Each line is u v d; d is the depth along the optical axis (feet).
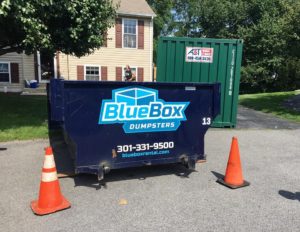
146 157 17.72
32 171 18.85
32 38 29.91
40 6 30.04
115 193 15.98
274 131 31.73
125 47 70.85
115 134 16.80
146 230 12.53
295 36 48.73
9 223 12.87
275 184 17.61
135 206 14.57
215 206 14.71
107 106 16.35
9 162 20.40
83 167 16.35
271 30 91.09
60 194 14.24
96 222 13.08
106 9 37.06
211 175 18.80
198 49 32.45
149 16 70.85
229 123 33.37
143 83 16.87
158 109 17.49
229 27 110.01
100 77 70.13
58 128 26.61
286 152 24.14
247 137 28.99
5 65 66.54
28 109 37.60
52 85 17.89
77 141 16.14
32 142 25.05
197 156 18.88
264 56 94.53
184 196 15.75
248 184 17.31
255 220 13.48
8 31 33.60
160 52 32.42
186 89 17.93
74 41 35.09
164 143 18.01
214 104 18.63
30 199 15.07
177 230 12.57
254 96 65.05
